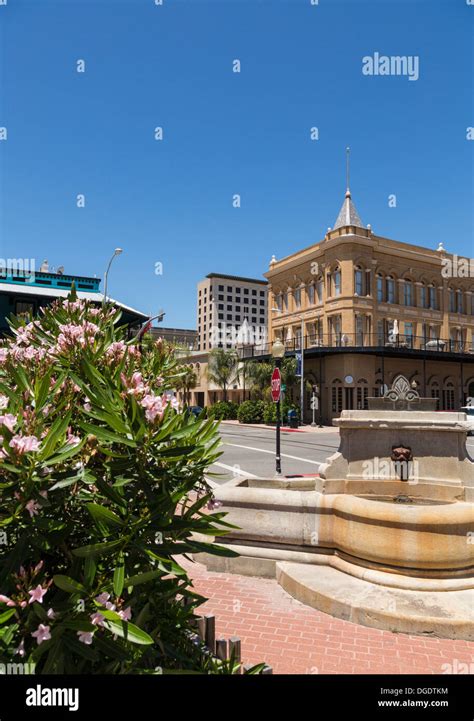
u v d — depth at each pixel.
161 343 3.18
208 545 2.06
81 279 28.48
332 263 34.59
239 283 126.88
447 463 5.62
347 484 5.78
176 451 2.02
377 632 4.21
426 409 6.25
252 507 5.81
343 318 33.28
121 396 2.04
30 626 1.69
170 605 2.37
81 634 1.70
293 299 39.72
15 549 1.73
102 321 3.17
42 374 2.33
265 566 5.62
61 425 1.75
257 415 34.88
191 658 2.34
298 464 14.70
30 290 23.66
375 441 5.83
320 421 34.41
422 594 4.56
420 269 37.44
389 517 4.84
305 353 33.12
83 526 2.05
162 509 1.95
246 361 39.84
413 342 36.16
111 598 1.89
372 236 34.56
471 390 39.94
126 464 1.96
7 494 1.71
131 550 2.00
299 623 4.41
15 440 1.66
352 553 5.13
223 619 4.50
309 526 5.52
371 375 33.53
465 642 4.04
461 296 40.34
